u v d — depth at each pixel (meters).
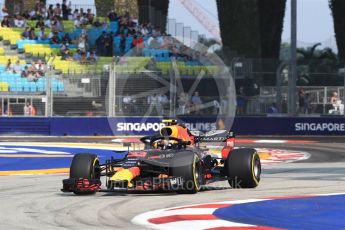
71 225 26.70
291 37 98.69
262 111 98.75
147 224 26.89
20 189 40.75
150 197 35.47
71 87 96.69
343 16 149.25
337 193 37.34
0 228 25.92
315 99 99.69
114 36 117.69
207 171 39.09
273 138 94.69
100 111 96.62
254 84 98.94
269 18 161.25
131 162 35.97
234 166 39.34
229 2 143.50
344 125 98.81
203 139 40.69
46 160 63.69
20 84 99.19
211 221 27.55
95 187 35.84
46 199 35.19
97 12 143.75
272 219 28.12
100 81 96.69
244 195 36.41
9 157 66.38
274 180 44.88
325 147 80.38
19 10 134.00
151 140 38.75
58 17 122.56
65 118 96.88
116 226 26.44
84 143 84.81
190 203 33.06
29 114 96.88
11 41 116.88
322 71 100.12
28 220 28.02
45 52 114.19
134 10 138.88
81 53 112.31
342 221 27.70
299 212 30.09
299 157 67.50
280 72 97.69
